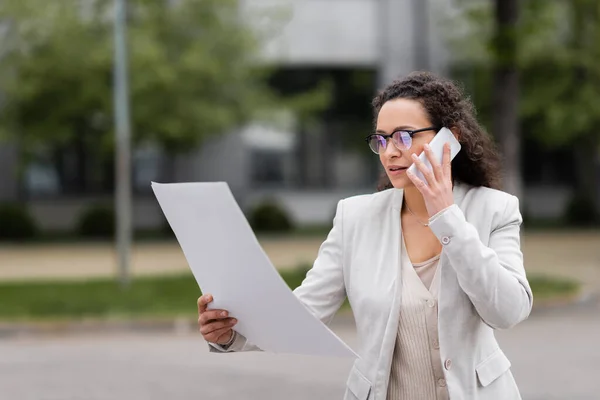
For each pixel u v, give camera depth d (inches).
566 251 1009.5
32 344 531.2
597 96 1221.1
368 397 134.2
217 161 1392.7
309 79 1409.9
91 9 1122.0
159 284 730.8
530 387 390.6
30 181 1357.0
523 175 1453.0
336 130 1421.0
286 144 1413.6
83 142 1278.3
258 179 1412.4
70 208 1363.2
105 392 391.2
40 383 413.1
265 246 1119.0
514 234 135.4
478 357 131.8
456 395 128.5
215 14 1157.1
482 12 774.5
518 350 481.1
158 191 125.0
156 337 551.5
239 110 1171.3
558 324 572.7
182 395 382.3
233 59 1160.2
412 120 133.6
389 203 139.7
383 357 132.3
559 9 1218.0
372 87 1417.3
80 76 1106.7
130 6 1143.0
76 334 570.6
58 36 1095.6
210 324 132.4
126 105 713.0
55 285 733.9
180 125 1123.3
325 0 1396.4
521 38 706.2
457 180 142.0
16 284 748.0
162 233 1302.9
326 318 142.3
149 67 1085.8
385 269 135.5
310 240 1192.8
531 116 1290.6
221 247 123.1
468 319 130.9
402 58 1398.9
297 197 1417.3
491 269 124.0
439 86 135.7
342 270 141.0
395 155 133.6
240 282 125.4
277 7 1200.2
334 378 412.2
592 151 1385.3
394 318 132.4
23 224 1240.2
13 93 1106.7
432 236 136.3
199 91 1150.3
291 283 705.6
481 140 140.1
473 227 126.6
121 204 721.6
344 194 1427.2
